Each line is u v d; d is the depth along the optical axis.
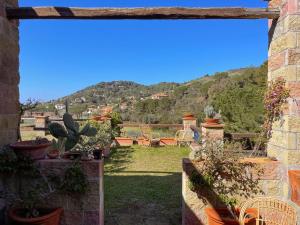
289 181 2.86
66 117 3.16
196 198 3.08
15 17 3.15
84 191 2.90
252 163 3.06
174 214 3.61
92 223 2.95
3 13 3.05
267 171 3.07
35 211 2.75
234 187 3.07
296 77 2.92
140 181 5.02
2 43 3.04
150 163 6.55
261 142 3.64
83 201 2.94
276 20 3.20
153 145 9.14
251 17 3.14
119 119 10.05
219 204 3.06
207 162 3.03
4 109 3.10
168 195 4.28
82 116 13.07
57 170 2.92
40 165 2.92
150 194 4.32
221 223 2.79
